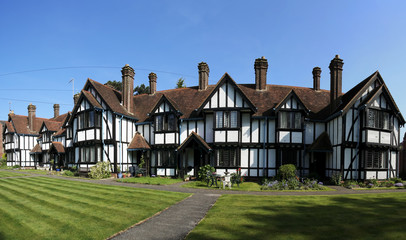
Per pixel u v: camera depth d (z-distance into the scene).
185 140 18.08
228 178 14.14
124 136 21.06
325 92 22.22
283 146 17.39
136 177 19.31
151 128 21.47
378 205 9.35
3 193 12.34
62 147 29.53
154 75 25.39
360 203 9.74
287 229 6.49
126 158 21.20
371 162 16.75
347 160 16.27
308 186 14.23
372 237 5.75
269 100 19.75
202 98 21.47
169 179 18.17
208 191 12.91
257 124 18.25
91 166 19.45
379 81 17.48
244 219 7.46
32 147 38.44
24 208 9.14
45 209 8.96
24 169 33.66
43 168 34.09
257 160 18.05
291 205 9.38
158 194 11.75
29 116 39.12
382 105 17.22
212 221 7.32
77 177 20.06
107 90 22.83
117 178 18.86
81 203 9.84
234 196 11.38
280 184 14.08
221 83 18.11
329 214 7.95
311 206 9.20
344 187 14.89
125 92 22.38
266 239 5.82
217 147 18.16
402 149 23.06
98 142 20.16
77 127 22.08
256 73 21.19
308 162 18.22
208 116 19.14
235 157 17.86
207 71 23.30
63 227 6.97
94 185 14.82
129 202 10.02
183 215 8.20
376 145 16.45
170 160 19.86
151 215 8.16
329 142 17.78
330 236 5.90
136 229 6.82
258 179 17.84
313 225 6.79
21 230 6.77
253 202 9.97
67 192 12.31
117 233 6.52
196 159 19.48
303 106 17.47
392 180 17.08
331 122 17.80
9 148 39.19
